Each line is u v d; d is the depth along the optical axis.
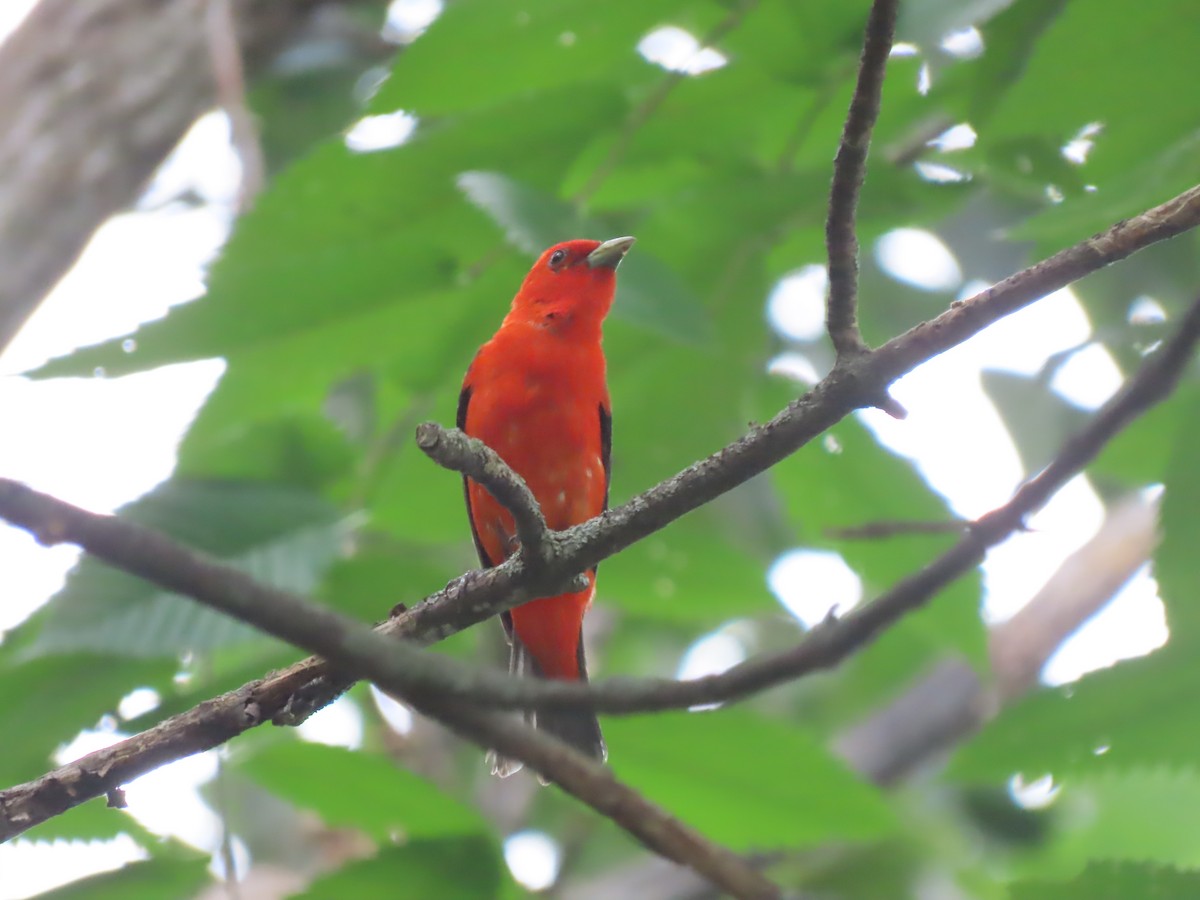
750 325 10.91
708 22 9.91
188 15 12.09
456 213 9.75
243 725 7.20
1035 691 7.88
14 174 11.27
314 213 9.55
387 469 10.91
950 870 14.93
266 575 9.23
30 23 11.93
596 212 11.20
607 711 3.98
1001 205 15.05
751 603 12.48
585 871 16.31
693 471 7.38
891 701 18.48
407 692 3.90
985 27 8.86
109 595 8.66
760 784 10.17
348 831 15.08
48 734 9.66
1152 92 8.91
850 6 9.27
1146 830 15.16
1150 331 11.40
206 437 10.48
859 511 12.02
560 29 9.35
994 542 5.47
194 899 10.17
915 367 6.73
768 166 10.51
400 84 9.48
